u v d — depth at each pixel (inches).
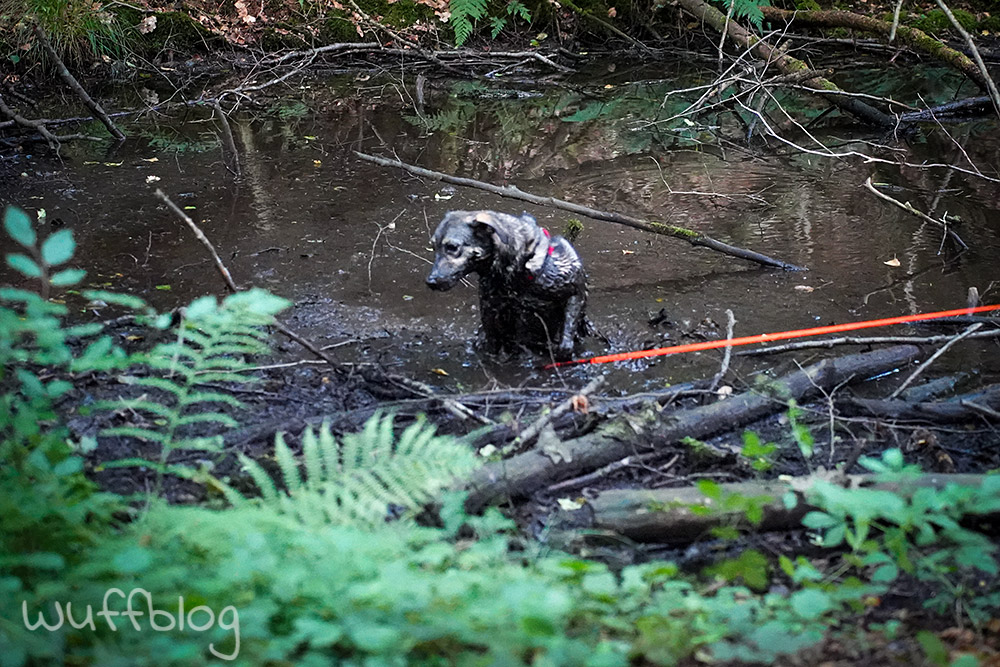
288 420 170.9
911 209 268.4
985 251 260.2
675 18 518.9
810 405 179.5
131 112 399.9
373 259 252.7
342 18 502.6
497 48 509.4
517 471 146.6
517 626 100.0
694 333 212.8
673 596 114.9
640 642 104.5
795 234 274.2
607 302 229.1
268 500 125.0
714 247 252.8
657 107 417.7
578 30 522.0
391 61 492.7
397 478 131.6
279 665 97.8
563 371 195.9
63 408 169.9
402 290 234.5
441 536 127.8
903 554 119.3
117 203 293.6
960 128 380.5
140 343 201.8
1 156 338.0
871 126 386.9
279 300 129.8
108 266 246.4
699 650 110.3
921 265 252.2
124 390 179.0
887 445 164.1
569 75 477.1
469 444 157.2
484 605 102.0
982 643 112.0
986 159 340.5
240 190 306.7
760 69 440.1
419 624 100.3
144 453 158.7
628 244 267.4
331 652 102.7
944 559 129.4
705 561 133.6
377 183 314.2
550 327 200.2
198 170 327.0
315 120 394.0
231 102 421.1
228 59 480.7
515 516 142.9
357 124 388.5
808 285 240.4
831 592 118.8
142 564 97.3
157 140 363.3
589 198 302.0
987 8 515.8
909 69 469.7
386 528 121.6
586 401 163.9
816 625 113.3
